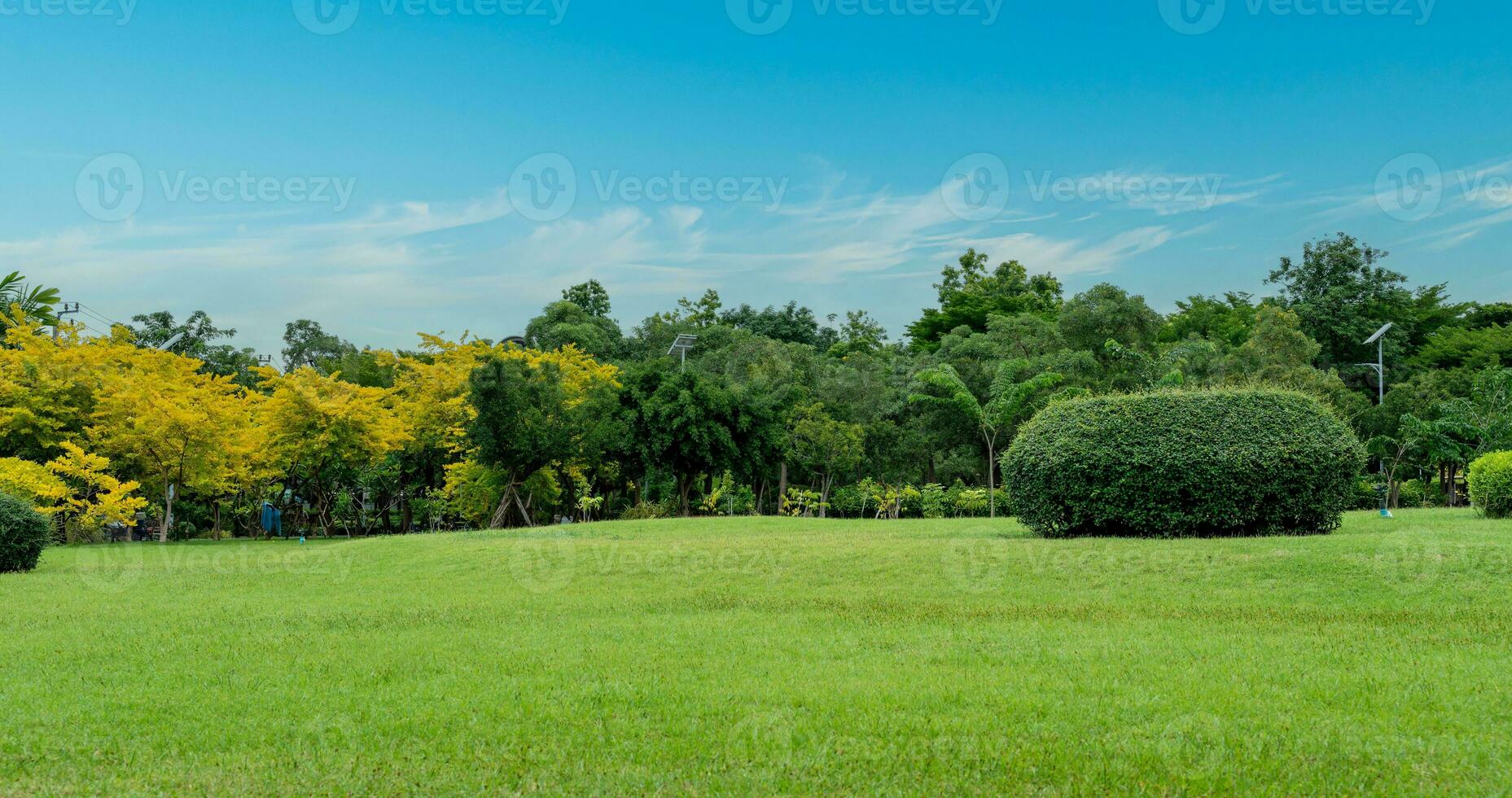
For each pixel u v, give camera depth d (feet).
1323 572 32.30
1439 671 21.43
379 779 15.90
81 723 19.20
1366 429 97.76
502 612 31.99
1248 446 40.52
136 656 25.35
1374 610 28.35
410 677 22.57
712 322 176.86
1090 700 19.76
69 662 24.71
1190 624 27.53
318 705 20.16
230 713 19.70
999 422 89.25
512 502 84.38
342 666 23.59
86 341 85.71
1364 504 85.46
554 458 80.84
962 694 20.30
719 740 17.65
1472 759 16.19
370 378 110.93
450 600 35.17
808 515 98.22
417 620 30.63
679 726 18.44
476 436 79.56
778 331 179.73
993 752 16.84
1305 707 19.15
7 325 89.92
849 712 19.10
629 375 90.89
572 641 26.55
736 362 119.55
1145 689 20.53
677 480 95.35
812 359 125.80
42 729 18.81
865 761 16.52
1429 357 143.33
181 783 15.90
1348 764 16.10
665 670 22.88
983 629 27.48
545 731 18.31
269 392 121.29
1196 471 40.73
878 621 28.94
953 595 33.17
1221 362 106.22
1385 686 20.39
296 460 82.99
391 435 82.64
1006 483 46.75
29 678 22.94
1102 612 29.63
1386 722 18.06
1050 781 15.65
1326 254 149.38
